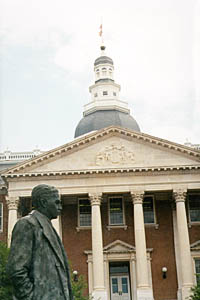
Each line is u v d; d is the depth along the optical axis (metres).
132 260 52.62
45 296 5.68
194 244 52.94
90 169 50.94
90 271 52.34
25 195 50.53
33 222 5.90
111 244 52.88
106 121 77.50
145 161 51.38
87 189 51.00
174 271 52.69
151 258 53.25
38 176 51.06
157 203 55.44
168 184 51.09
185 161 51.31
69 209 55.09
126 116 79.56
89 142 52.00
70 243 53.81
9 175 50.78
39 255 5.80
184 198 50.78
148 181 51.19
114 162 51.38
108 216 54.75
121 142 52.06
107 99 80.44
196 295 42.38
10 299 25.17
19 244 5.76
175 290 52.09
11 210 50.12
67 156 51.62
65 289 5.83
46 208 6.16
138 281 48.19
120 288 52.69
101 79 86.06
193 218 54.69
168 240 53.94
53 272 5.82
